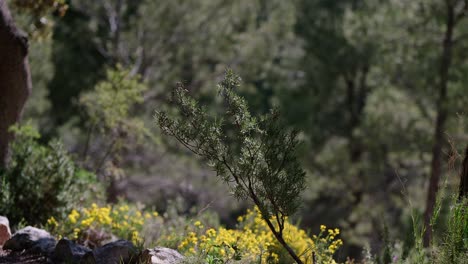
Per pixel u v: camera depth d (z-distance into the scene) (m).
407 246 6.44
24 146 9.41
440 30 16.67
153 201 16.70
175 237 7.50
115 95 11.46
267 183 5.34
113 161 12.09
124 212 8.70
